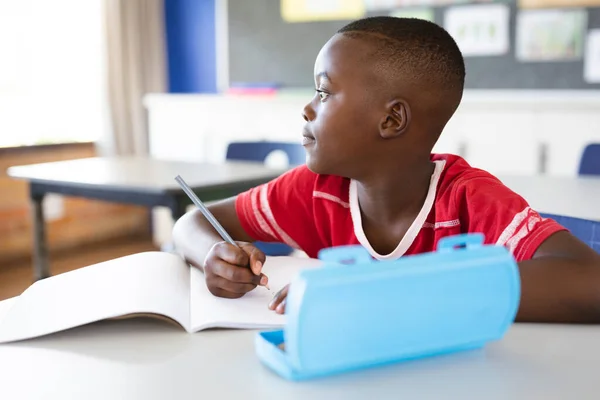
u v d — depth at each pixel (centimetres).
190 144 409
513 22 362
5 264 376
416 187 94
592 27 346
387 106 85
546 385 55
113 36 418
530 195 165
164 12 462
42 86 396
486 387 54
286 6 416
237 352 63
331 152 88
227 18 436
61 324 70
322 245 112
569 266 73
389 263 53
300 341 52
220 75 445
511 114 326
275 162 377
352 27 88
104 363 61
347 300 52
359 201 101
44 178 230
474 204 88
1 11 373
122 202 221
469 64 375
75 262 386
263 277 82
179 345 66
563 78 356
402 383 55
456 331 58
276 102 378
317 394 53
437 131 91
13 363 62
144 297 76
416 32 86
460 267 56
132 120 435
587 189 174
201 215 112
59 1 399
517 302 60
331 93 86
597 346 64
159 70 452
